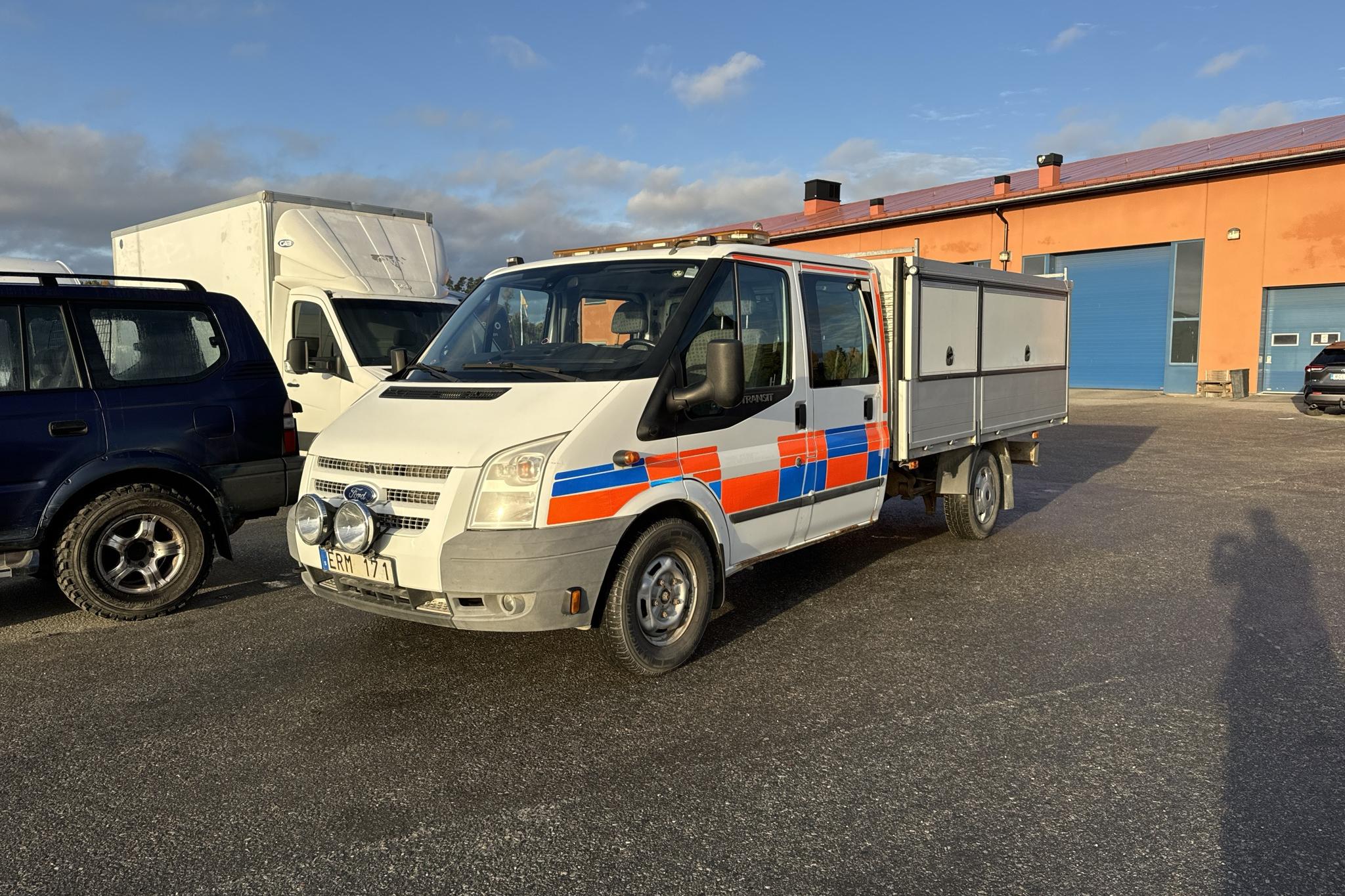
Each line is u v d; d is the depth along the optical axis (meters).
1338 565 6.81
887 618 5.64
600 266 5.16
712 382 4.38
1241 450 13.77
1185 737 3.90
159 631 5.39
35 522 5.16
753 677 4.64
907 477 7.25
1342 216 21.62
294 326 9.56
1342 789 3.44
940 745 3.84
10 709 4.25
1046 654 4.96
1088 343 26.81
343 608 5.85
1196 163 23.36
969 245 28.92
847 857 3.00
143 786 3.50
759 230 5.90
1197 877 2.88
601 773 3.60
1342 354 18.33
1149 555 7.23
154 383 5.65
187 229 10.71
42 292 5.34
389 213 10.66
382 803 3.37
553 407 4.28
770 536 5.29
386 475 4.27
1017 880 2.87
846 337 5.90
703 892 2.82
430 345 5.39
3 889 2.84
